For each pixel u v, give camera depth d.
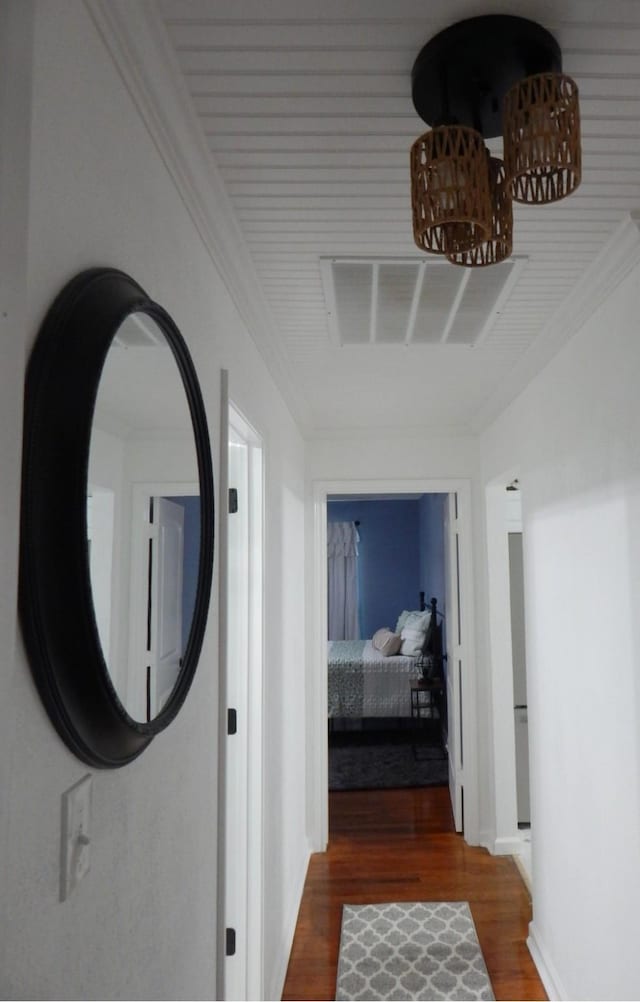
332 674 6.07
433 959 2.65
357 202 1.49
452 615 4.01
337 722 6.21
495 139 1.22
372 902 3.09
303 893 3.19
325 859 3.55
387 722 6.23
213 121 1.20
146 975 1.03
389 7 0.97
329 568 8.45
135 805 0.99
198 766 1.41
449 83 1.05
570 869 2.21
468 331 2.29
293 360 2.59
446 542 4.39
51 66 0.73
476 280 1.88
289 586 3.05
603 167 1.36
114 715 0.81
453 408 3.46
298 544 3.50
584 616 2.06
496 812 3.59
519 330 2.27
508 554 3.92
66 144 0.77
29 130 0.57
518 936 2.80
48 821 0.70
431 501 6.91
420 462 3.94
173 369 1.16
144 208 1.07
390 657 6.22
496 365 2.68
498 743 3.63
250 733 2.21
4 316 0.53
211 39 1.01
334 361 2.61
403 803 4.36
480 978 2.53
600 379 1.92
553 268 1.80
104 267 0.87
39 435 0.68
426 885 3.24
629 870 1.73
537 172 1.02
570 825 2.21
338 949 2.73
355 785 4.71
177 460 1.18
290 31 1.00
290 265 1.79
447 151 0.96
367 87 1.13
